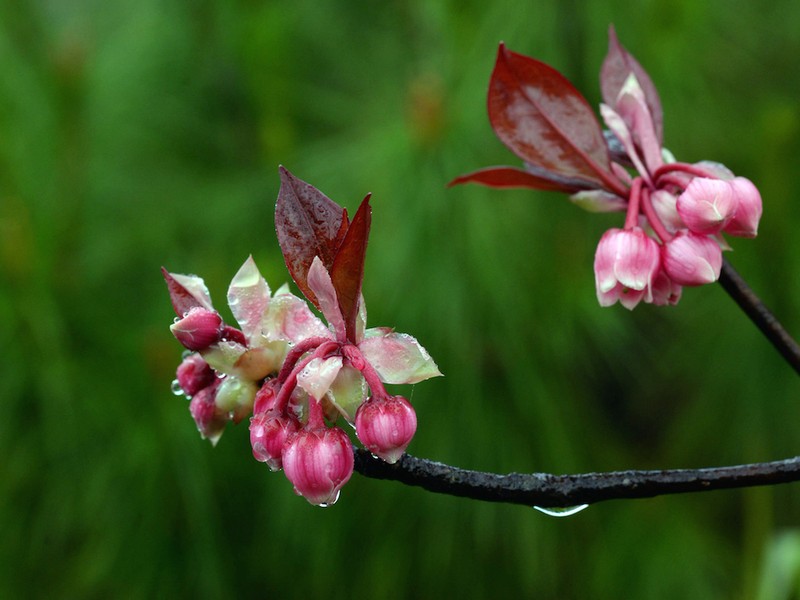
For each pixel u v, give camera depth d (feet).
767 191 2.55
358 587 2.42
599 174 1.42
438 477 1.28
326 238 1.28
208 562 2.37
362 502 2.43
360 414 1.26
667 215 1.39
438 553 2.42
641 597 2.52
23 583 2.41
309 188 1.28
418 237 2.29
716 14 2.58
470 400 2.37
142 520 2.38
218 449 2.43
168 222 2.58
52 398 2.32
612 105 1.44
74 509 2.38
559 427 2.43
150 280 2.54
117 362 2.40
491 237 2.29
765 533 2.54
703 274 1.35
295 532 2.39
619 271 1.36
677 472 1.29
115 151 2.58
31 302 2.30
